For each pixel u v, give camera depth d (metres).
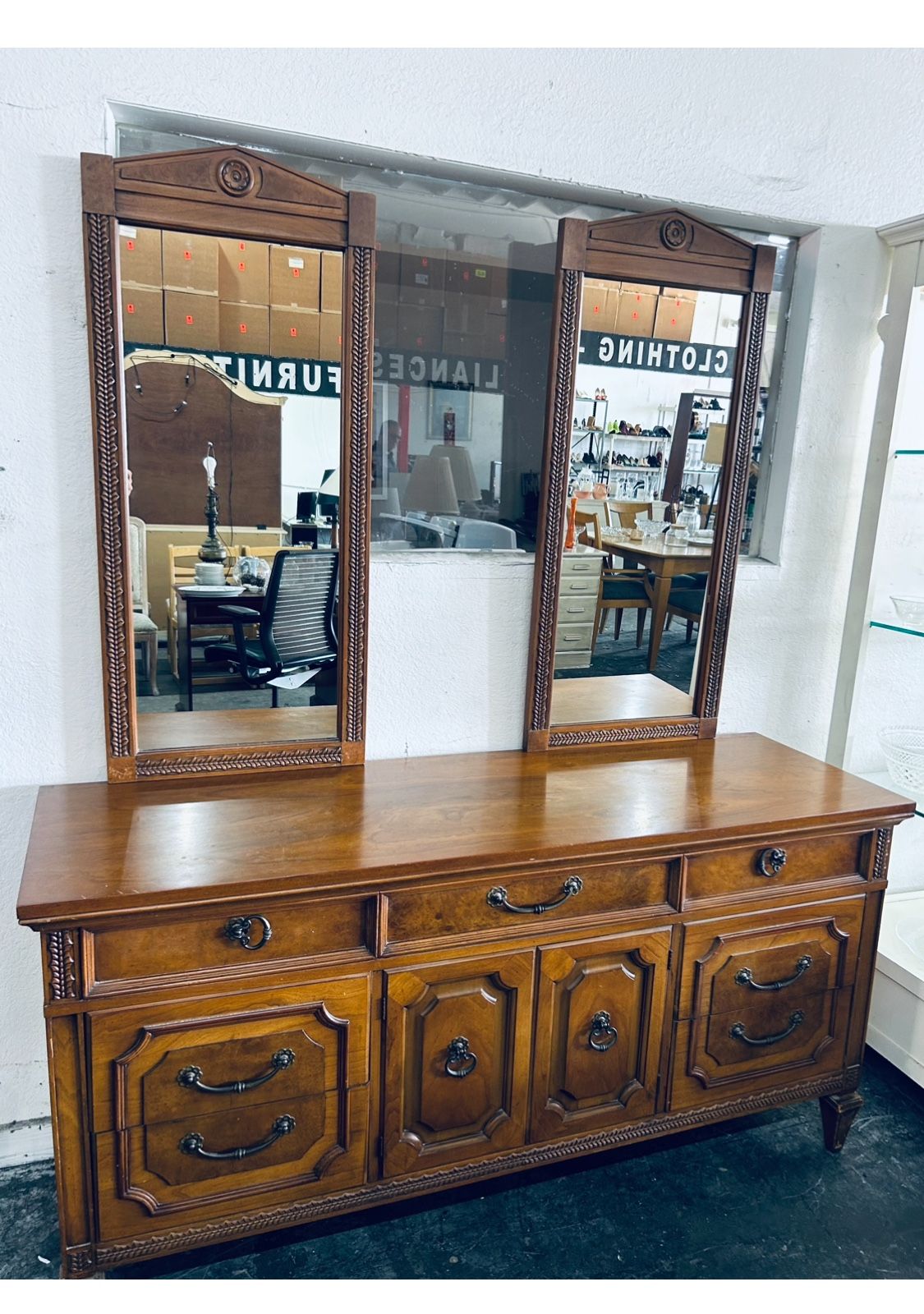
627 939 1.50
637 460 1.77
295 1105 1.34
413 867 1.31
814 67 1.79
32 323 1.41
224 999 1.26
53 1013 1.18
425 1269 1.47
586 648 1.84
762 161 1.80
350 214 1.46
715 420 1.81
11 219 1.37
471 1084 1.45
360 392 1.53
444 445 1.67
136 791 1.54
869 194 1.90
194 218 1.39
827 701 2.19
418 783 1.65
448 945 1.38
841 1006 1.72
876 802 1.64
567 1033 1.50
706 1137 1.82
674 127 1.72
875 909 1.71
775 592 2.05
